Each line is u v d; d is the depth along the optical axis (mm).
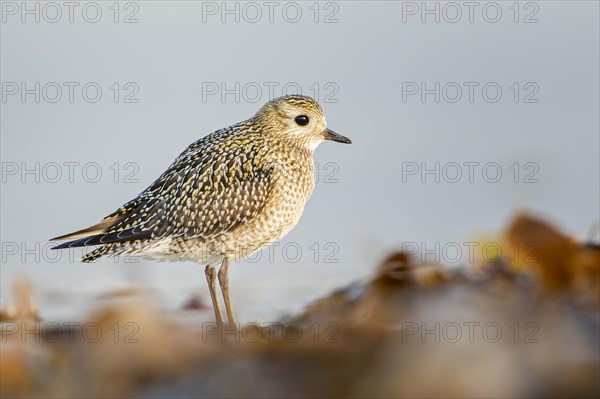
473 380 6996
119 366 7828
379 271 10164
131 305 8156
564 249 8812
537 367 7188
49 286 16906
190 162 15672
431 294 9406
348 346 7781
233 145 15820
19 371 8086
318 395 7234
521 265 9391
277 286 16344
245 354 8039
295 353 7715
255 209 15586
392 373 7152
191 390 7531
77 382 7910
